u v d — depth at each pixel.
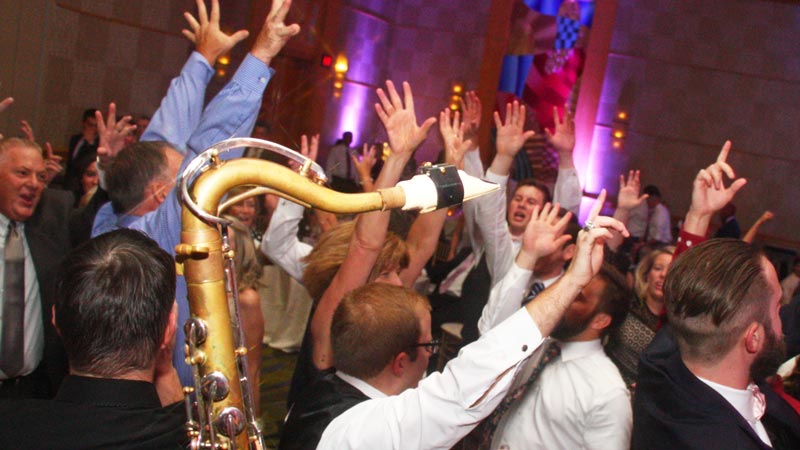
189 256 1.02
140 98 8.23
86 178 4.20
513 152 2.70
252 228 3.82
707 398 1.24
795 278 5.34
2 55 6.76
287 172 1.01
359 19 12.23
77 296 1.08
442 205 1.04
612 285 1.80
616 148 11.80
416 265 2.29
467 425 1.16
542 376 1.85
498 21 11.34
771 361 1.29
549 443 1.78
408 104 1.92
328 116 11.89
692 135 11.62
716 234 9.42
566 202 3.55
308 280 2.11
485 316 1.94
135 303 1.09
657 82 11.68
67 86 7.45
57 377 2.13
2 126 6.82
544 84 11.30
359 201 1.00
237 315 1.06
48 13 7.07
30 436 1.01
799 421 1.46
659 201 9.98
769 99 11.33
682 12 11.55
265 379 4.30
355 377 1.47
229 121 1.75
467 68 12.98
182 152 1.96
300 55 11.20
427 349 1.52
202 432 1.04
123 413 1.06
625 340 2.04
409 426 1.17
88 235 2.46
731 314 1.24
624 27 11.72
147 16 8.12
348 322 1.46
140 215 1.89
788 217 11.30
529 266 1.88
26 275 2.22
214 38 1.96
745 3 11.33
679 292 1.30
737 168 11.47
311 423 1.40
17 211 2.16
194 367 1.03
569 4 11.20
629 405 1.73
